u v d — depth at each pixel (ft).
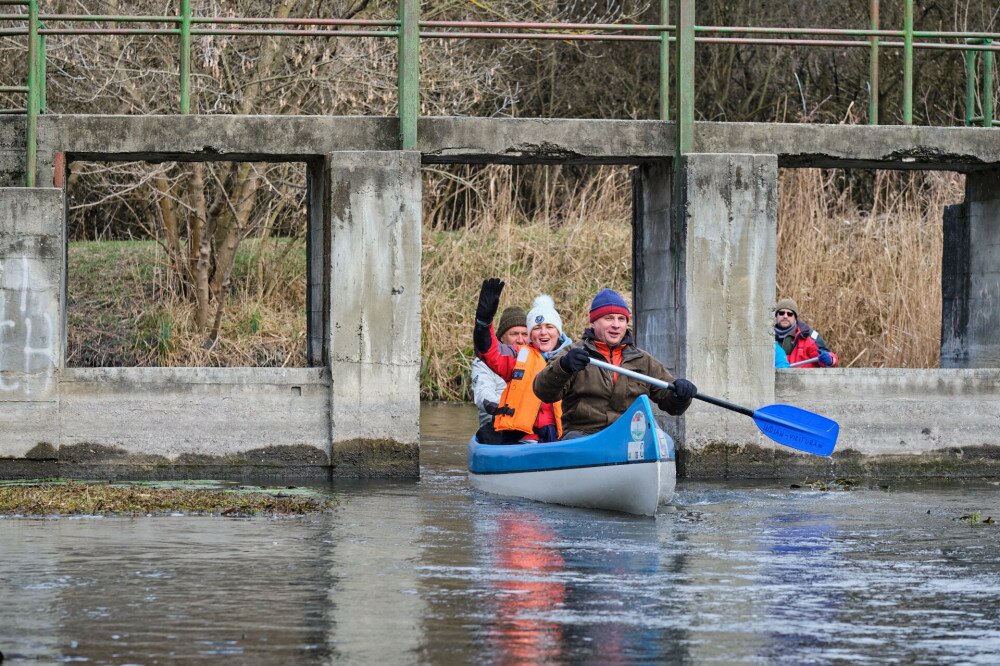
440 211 181.16
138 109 140.36
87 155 91.04
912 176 158.81
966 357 104.83
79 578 54.19
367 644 44.14
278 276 164.04
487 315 84.84
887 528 69.92
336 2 141.08
